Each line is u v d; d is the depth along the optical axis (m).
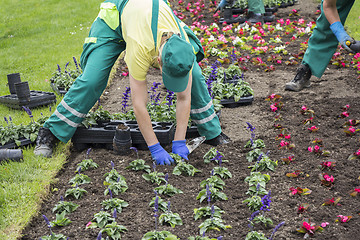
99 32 4.00
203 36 9.13
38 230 3.12
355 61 6.80
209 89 5.05
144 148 4.34
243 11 10.59
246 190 3.54
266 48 7.68
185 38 3.60
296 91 5.86
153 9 3.43
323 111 5.07
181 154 3.88
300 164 3.90
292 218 3.11
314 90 5.87
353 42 4.89
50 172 3.88
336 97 5.53
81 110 4.09
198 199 3.42
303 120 4.86
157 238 2.84
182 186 3.62
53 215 3.31
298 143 4.33
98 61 3.98
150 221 3.15
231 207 3.30
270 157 4.07
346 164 3.83
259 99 5.69
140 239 2.93
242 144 4.39
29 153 4.20
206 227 2.99
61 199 3.22
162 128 4.38
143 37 3.36
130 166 3.90
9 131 4.36
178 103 3.79
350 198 3.33
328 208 3.21
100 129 4.33
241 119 5.09
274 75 6.62
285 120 4.95
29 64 7.69
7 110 5.44
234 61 7.19
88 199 3.48
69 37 9.66
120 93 6.23
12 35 10.16
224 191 3.53
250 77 6.59
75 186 3.62
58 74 6.33
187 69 3.12
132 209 3.30
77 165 4.00
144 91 3.61
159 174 3.70
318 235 2.89
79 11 12.30
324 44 5.64
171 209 3.28
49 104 5.60
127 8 3.64
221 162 3.99
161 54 3.20
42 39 9.63
